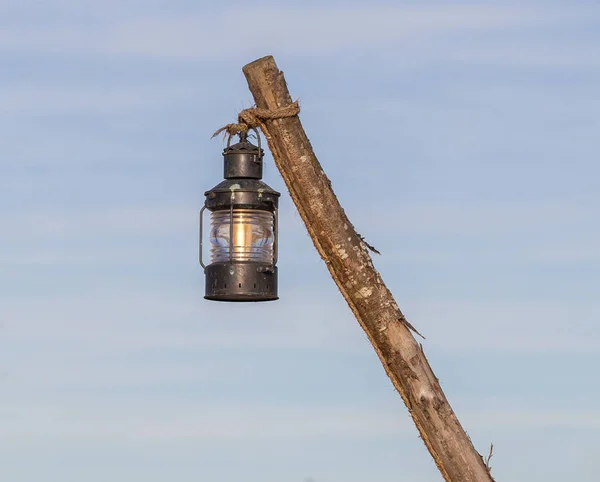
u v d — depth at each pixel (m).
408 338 12.59
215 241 13.38
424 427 12.52
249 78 12.77
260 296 13.15
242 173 13.27
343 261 12.66
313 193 12.70
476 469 12.36
